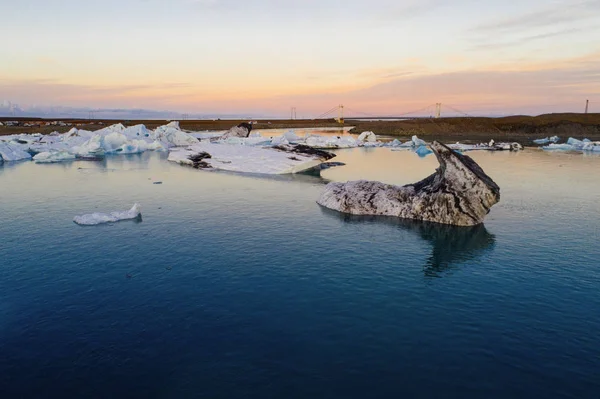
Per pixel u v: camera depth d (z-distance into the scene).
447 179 25.33
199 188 36.22
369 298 14.98
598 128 115.69
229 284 16.11
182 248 20.19
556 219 26.23
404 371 10.75
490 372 10.73
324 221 25.33
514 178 42.91
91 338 12.34
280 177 43.59
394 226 24.42
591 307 14.38
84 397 9.87
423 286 16.08
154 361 11.23
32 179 40.69
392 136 124.75
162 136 80.69
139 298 14.91
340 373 10.67
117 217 25.16
